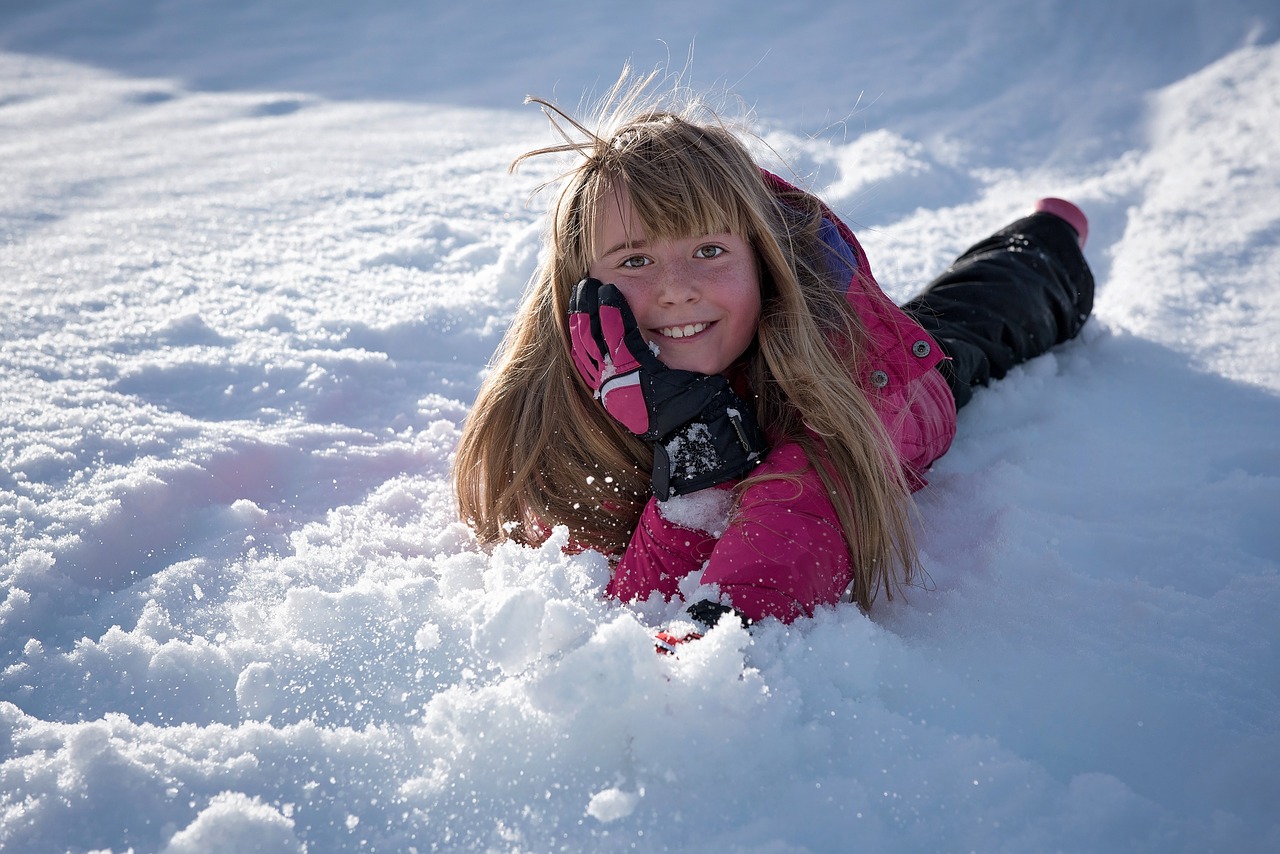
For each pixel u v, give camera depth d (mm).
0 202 3908
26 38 8086
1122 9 5516
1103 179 3807
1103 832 1025
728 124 1795
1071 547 1641
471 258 3230
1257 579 1499
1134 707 1233
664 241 1521
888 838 1031
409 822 1072
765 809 1073
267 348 2514
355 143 4930
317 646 1361
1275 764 1113
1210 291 2773
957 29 5871
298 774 1132
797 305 1613
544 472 1756
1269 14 4980
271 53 7363
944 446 1927
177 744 1169
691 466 1561
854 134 4531
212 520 1799
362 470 2016
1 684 1325
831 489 1514
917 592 1548
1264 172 3562
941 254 3146
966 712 1237
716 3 7039
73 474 1856
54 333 2566
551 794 1099
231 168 4477
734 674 1150
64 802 1082
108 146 4984
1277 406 2127
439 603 1410
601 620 1347
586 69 6188
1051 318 2371
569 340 1707
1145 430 2066
